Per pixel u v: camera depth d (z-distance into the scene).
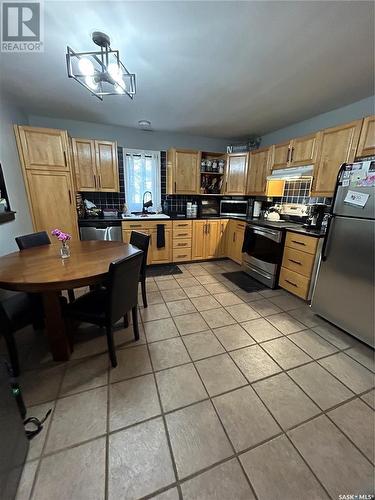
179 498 0.91
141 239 2.37
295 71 1.97
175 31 1.49
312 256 2.43
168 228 3.70
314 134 2.67
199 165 3.94
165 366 1.60
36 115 3.16
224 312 2.36
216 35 1.52
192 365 1.62
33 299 1.68
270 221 3.44
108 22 1.41
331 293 2.12
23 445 1.00
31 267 1.55
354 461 1.04
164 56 1.76
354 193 1.85
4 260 1.70
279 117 3.12
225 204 4.15
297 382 1.48
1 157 2.34
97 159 3.33
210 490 0.94
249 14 1.34
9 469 0.87
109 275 1.39
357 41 1.57
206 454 1.06
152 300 2.61
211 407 1.30
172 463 1.03
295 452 1.08
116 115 3.13
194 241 3.92
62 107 2.84
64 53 1.74
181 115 3.08
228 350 1.78
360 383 1.48
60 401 1.31
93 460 1.03
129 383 1.45
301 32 1.49
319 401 1.35
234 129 3.71
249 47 1.65
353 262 1.90
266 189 3.50
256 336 1.96
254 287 3.01
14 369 1.48
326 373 1.56
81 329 2.02
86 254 1.88
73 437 1.12
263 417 1.25
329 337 1.96
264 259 3.06
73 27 1.46
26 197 2.86
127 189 3.91
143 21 1.40
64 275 1.41
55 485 0.93
